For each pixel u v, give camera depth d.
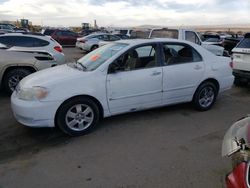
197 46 6.33
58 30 28.42
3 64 7.59
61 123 4.92
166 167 3.98
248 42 8.28
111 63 5.24
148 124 5.61
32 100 4.76
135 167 3.99
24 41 9.81
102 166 4.03
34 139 4.96
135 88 5.44
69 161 4.18
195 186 3.54
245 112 6.45
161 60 5.75
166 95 5.86
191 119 5.91
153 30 13.20
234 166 2.62
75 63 5.93
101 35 22.73
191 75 6.07
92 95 5.05
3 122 5.76
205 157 4.26
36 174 3.85
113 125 5.55
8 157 4.32
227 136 2.99
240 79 8.47
